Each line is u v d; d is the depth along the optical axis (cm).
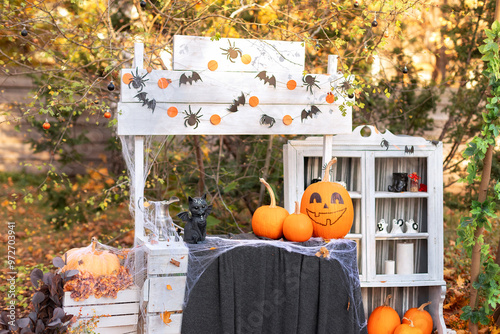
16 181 698
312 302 313
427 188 379
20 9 361
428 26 614
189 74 321
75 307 282
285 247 308
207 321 297
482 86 490
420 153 376
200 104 326
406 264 377
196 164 486
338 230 325
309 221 320
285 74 340
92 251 303
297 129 346
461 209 505
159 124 317
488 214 337
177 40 321
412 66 515
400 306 386
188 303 293
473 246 349
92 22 463
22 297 387
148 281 285
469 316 352
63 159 541
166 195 498
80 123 558
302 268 311
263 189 491
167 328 291
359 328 324
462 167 554
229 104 331
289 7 420
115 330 290
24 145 755
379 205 389
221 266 296
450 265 502
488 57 331
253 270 304
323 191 327
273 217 322
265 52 339
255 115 337
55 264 287
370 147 370
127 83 310
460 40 505
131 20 517
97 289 285
